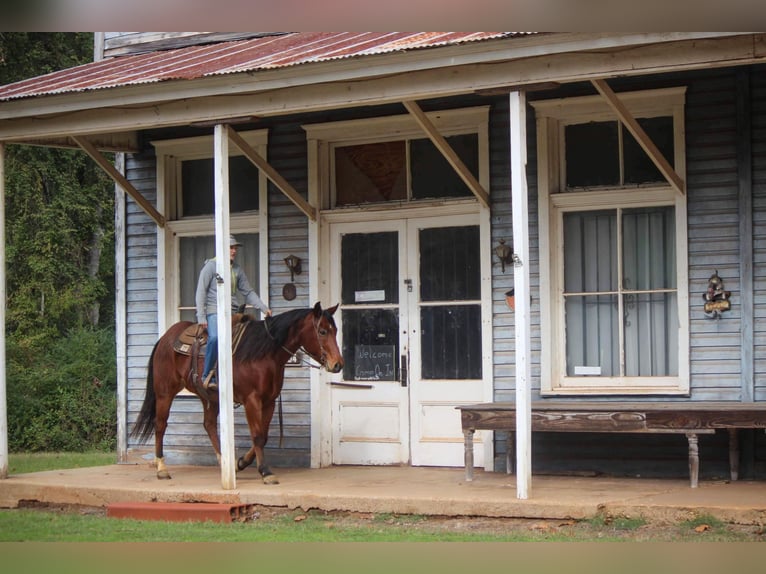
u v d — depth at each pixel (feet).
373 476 35.63
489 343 36.42
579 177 35.65
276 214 40.11
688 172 33.71
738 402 32.89
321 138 39.34
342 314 39.24
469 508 29.71
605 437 34.47
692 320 33.58
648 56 28.19
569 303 35.68
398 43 31.09
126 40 45.50
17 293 76.38
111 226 83.82
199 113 34.22
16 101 36.24
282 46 37.96
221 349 33.01
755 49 27.25
